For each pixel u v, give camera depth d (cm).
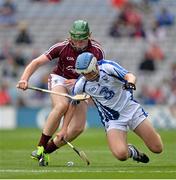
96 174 2503
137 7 8375
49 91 2959
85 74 2688
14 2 8594
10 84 7550
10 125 7262
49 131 2984
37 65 2986
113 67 2703
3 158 3447
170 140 5119
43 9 8638
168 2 8538
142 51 8081
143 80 7638
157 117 7194
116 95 2764
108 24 8425
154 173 2541
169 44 8144
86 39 2897
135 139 5338
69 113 2911
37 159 2984
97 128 6969
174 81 7500
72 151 3950
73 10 8619
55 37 8388
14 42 8162
